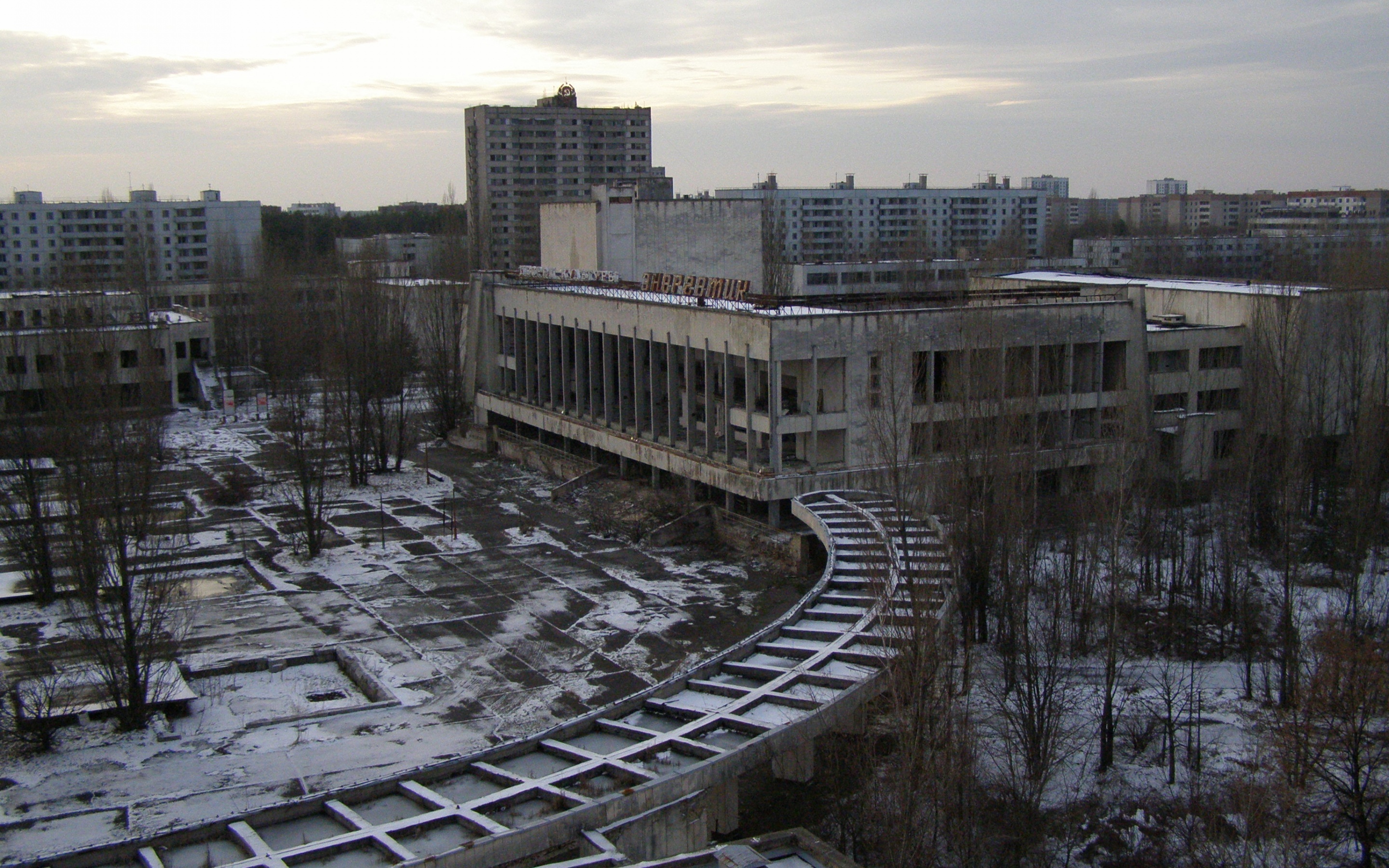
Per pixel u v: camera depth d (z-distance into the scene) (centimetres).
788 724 3988
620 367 9306
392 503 9031
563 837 3388
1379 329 8775
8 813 4047
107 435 5516
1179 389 8781
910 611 4562
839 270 16088
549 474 10006
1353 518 6594
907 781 3738
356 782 4291
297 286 15375
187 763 4484
